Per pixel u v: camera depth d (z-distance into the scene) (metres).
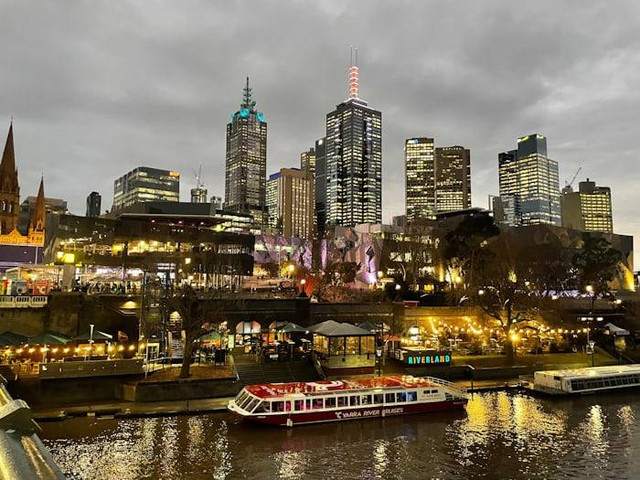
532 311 89.44
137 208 135.38
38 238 175.12
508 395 62.09
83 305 58.53
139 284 81.06
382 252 135.88
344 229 148.00
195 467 36.88
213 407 49.31
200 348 63.56
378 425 48.62
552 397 60.84
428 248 127.00
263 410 46.19
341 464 38.78
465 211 168.00
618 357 84.81
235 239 106.38
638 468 39.06
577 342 89.19
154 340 63.78
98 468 35.88
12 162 182.75
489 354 77.06
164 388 51.44
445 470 38.19
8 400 8.03
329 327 64.75
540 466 39.31
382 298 102.06
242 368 58.59
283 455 40.06
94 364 50.81
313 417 47.81
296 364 61.16
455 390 54.44
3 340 49.81
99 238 91.12
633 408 57.25
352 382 53.69
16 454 6.12
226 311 66.62
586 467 39.28
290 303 71.12
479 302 84.50
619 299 114.31
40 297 56.88
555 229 141.00
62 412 46.12
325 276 123.62
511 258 112.81
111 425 44.41
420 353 67.81
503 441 45.00
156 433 43.09
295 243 145.00
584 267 118.69
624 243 159.75
